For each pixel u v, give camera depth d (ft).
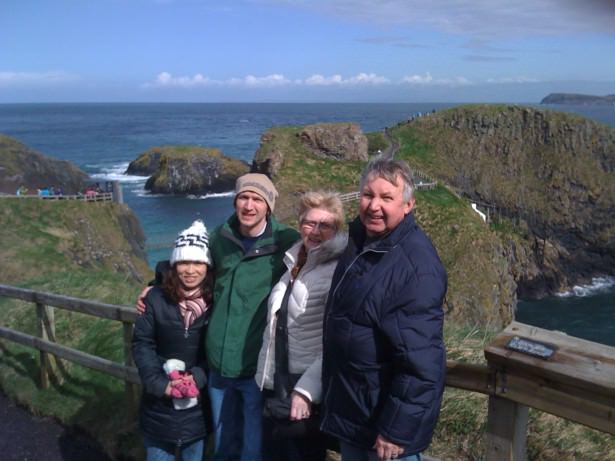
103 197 98.02
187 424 13.38
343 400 9.93
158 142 387.34
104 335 24.43
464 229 112.78
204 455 15.70
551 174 168.55
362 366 9.59
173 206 167.63
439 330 9.25
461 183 170.09
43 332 21.18
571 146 171.94
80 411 19.24
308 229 11.27
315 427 11.14
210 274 13.35
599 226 160.76
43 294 20.53
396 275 9.29
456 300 95.86
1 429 19.11
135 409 18.02
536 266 154.40
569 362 8.94
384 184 9.55
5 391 21.48
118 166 253.03
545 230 161.68
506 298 104.12
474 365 10.13
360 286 9.52
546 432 14.83
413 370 9.06
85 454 17.53
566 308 128.16
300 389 11.02
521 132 177.58
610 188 164.35
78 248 73.92
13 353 23.67
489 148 176.76
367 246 9.74
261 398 12.92
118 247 86.69
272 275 12.71
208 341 12.94
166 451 13.83
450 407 15.98
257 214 12.58
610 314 124.36
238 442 13.69
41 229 76.02
